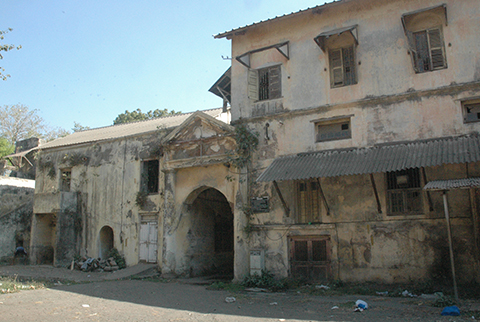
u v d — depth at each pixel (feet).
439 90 40.09
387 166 36.68
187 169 54.39
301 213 45.68
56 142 81.66
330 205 43.70
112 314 28.48
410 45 41.47
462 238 36.76
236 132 48.78
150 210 60.70
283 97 48.96
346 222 42.50
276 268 45.34
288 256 45.11
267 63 50.80
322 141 45.68
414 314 27.55
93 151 70.28
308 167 41.45
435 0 41.88
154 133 63.31
